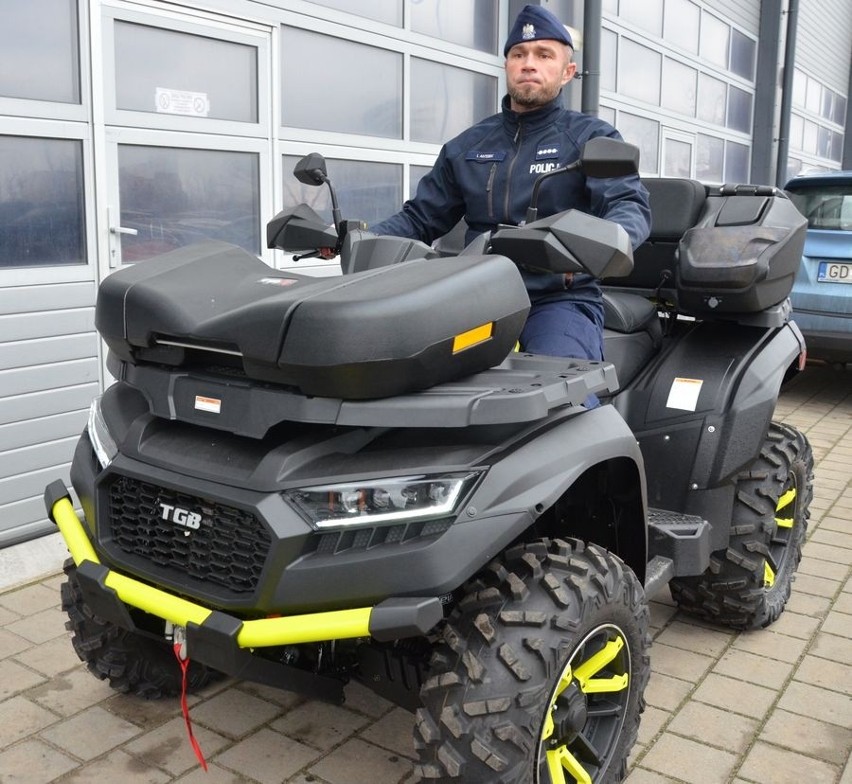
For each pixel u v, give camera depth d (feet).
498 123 10.21
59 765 8.61
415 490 6.23
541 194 9.70
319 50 17.69
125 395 8.00
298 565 6.22
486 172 10.02
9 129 12.84
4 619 11.39
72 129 13.55
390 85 19.45
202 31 15.21
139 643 9.08
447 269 6.75
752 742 9.18
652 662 10.79
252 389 6.64
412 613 5.92
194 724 9.33
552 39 9.54
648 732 9.34
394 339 6.14
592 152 7.31
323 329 6.09
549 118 9.84
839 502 16.70
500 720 6.24
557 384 6.63
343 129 18.47
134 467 7.11
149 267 7.74
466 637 6.51
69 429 13.92
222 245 8.37
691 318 12.40
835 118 60.08
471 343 6.61
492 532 6.23
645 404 10.92
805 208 23.70
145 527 7.15
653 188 11.91
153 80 14.66
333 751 8.91
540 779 6.65
